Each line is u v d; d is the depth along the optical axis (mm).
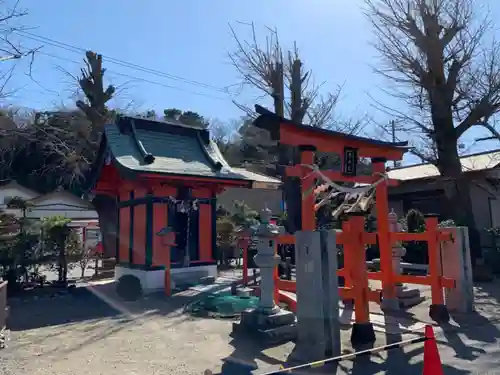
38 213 25297
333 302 5559
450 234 8289
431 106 15148
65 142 22844
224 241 17094
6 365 5453
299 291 5703
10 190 26750
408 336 6656
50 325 7793
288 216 18672
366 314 6406
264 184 13016
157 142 12797
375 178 8508
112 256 17766
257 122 6820
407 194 19625
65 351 6102
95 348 6246
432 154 15898
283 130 6879
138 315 8625
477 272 12766
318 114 23000
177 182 11883
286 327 6543
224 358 5691
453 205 14688
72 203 26688
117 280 12375
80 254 13359
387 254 8648
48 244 11758
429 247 7906
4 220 11953
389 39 27828
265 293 6973
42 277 11805
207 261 12828
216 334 6953
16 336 6992
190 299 10195
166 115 35438
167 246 10945
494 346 6191
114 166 12414
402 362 5492
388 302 8602
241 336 6758
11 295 10781
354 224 6531
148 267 11516
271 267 7008
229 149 33469
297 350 5652
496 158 17312
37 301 10219
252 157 31172
